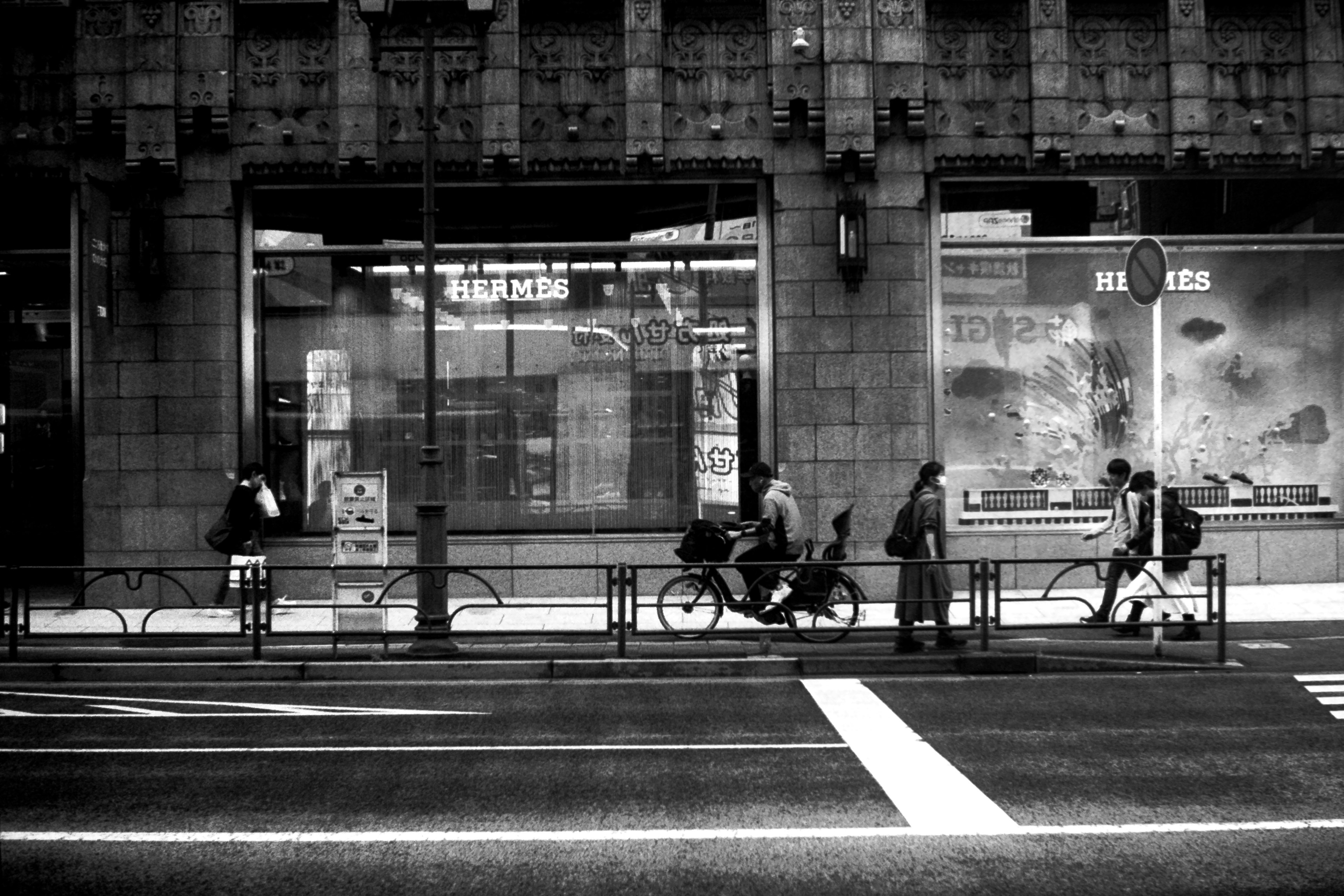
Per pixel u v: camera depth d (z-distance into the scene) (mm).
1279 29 17594
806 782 7758
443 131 17250
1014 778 7809
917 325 17359
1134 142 17406
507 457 17891
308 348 17781
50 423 18562
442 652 12664
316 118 17297
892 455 17312
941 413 17594
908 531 12883
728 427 17766
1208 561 12359
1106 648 12711
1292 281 18094
